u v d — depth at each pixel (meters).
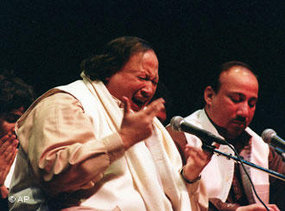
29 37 10.34
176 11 11.27
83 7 10.62
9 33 10.27
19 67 10.21
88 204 4.52
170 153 5.89
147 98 5.34
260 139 7.34
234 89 6.61
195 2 11.34
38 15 10.39
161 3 11.17
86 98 5.01
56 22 10.46
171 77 11.27
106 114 5.02
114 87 5.29
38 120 4.57
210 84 7.00
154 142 5.61
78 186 4.33
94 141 4.36
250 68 6.95
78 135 4.47
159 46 11.32
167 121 10.69
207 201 6.09
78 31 10.57
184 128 5.40
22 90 6.68
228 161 6.72
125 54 5.31
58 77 10.34
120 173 4.78
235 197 6.73
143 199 4.77
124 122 4.38
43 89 10.27
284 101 11.38
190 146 5.55
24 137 4.71
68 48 10.46
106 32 10.77
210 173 6.61
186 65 11.31
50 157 4.27
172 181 5.41
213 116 6.84
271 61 11.55
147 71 5.30
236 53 11.55
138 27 11.12
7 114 6.54
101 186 4.65
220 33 11.47
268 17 11.70
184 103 11.07
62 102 4.69
